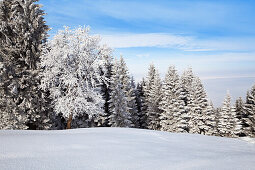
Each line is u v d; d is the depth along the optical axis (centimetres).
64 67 1936
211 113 3959
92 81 1989
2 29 1922
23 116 1831
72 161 446
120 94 3091
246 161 480
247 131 3884
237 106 5172
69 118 2042
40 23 2211
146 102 4066
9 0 2114
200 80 3972
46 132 913
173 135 1055
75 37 1992
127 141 755
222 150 694
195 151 631
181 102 3409
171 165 434
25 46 1967
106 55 2112
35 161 432
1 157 453
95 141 707
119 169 400
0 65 1752
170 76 3512
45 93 2042
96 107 2078
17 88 1909
